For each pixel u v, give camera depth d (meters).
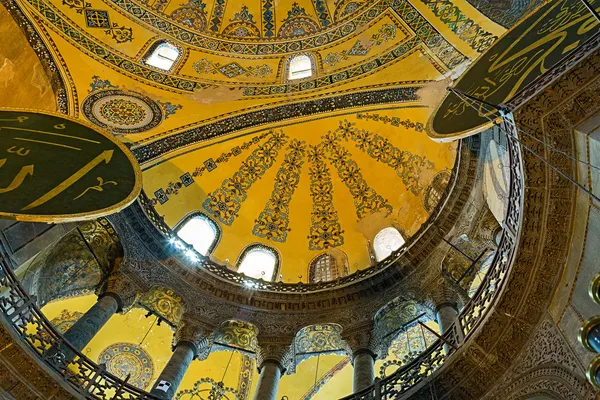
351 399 8.22
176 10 14.95
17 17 12.21
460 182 11.02
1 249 7.98
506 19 11.67
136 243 11.45
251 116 13.77
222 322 11.28
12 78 11.69
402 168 13.20
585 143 6.56
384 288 11.53
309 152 14.31
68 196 7.95
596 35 6.59
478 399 7.00
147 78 13.45
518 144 7.11
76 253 10.79
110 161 9.24
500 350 7.06
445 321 9.62
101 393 7.92
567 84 6.82
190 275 11.88
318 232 13.93
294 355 11.04
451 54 12.36
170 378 9.46
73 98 12.18
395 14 13.98
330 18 15.19
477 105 7.94
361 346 10.47
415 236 11.76
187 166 13.43
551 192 6.88
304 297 12.06
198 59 14.45
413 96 12.50
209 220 13.53
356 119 13.73
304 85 13.92
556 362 6.31
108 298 10.38
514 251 7.18
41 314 8.05
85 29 13.25
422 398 7.31
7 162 8.19
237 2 15.55
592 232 6.37
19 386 7.05
